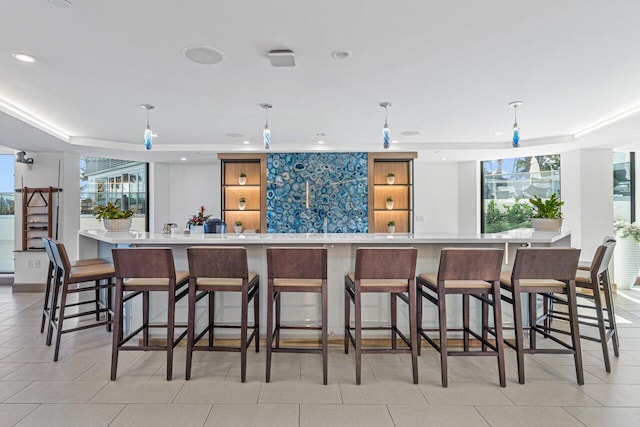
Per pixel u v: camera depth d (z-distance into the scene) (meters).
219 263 2.33
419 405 2.06
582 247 5.10
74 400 2.10
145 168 6.50
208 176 6.54
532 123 4.12
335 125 4.20
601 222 5.08
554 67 2.55
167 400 2.10
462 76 2.72
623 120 3.72
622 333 3.25
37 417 1.92
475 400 2.12
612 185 5.09
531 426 1.87
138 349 2.36
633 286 5.27
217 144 5.30
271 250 2.31
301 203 5.64
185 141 5.07
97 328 3.41
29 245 5.09
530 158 6.08
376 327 2.88
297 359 2.69
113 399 2.11
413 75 2.70
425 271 3.00
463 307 2.79
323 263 2.31
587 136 4.38
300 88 2.97
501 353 2.28
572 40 2.16
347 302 2.79
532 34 2.09
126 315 3.03
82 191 5.93
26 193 5.07
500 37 2.12
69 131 4.43
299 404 2.07
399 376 2.42
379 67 2.55
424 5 1.79
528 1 1.76
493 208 6.43
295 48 2.26
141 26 1.98
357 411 2.00
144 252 2.32
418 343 2.77
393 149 5.36
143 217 6.47
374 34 2.08
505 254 2.98
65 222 5.15
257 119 3.93
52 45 2.19
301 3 1.77
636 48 2.26
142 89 2.96
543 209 3.55
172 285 2.37
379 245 2.97
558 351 2.31
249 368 2.53
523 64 2.51
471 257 2.27
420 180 6.69
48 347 2.91
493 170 6.44
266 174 5.62
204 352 2.81
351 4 1.79
